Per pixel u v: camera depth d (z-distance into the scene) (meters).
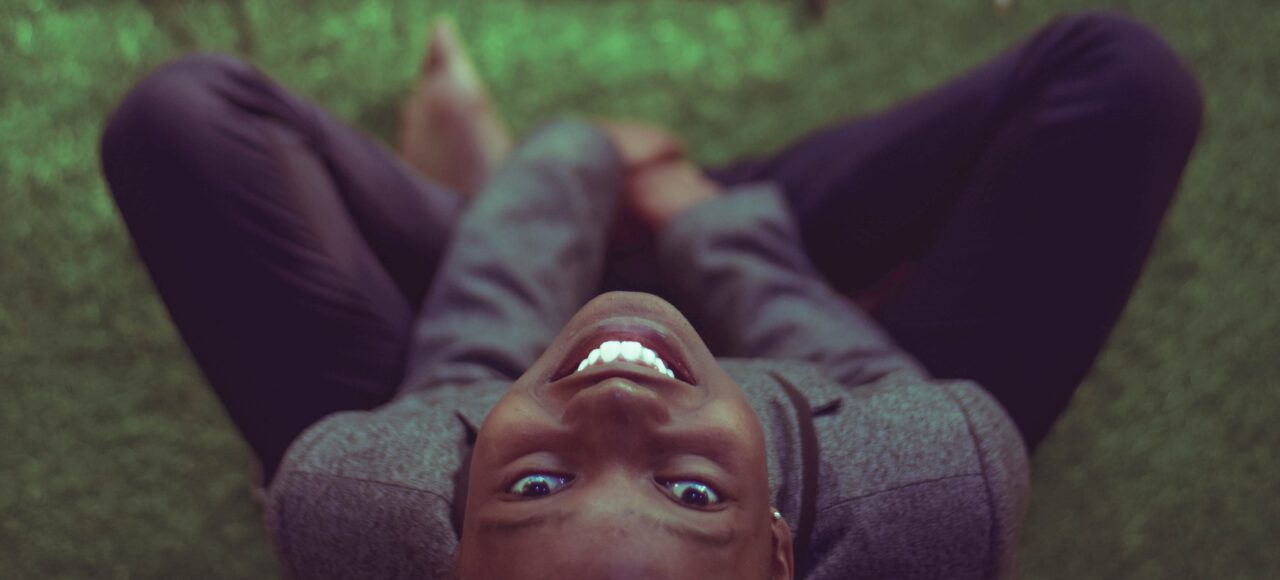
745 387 0.71
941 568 0.65
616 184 0.98
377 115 1.26
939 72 1.30
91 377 1.09
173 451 1.06
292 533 0.66
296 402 0.81
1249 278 1.16
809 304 0.86
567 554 0.46
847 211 0.96
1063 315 0.82
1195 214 1.19
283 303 0.80
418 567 0.64
